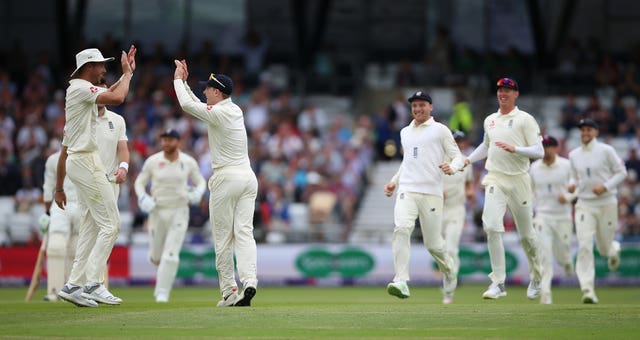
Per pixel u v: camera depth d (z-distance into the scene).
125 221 83.00
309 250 80.25
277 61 116.62
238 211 39.94
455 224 55.41
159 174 53.06
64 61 113.81
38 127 94.69
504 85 45.72
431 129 43.69
